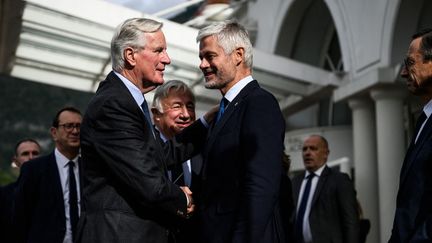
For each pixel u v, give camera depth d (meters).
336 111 14.09
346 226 5.26
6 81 38.81
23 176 4.25
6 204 4.84
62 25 6.74
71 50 7.61
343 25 10.91
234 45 2.89
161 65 2.84
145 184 2.52
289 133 13.85
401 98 9.55
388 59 9.39
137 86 2.83
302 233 5.50
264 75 10.20
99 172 2.65
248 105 2.76
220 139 2.79
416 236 2.39
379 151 9.58
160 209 2.62
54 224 4.11
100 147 2.58
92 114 2.63
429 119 2.63
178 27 7.46
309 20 14.04
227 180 2.72
